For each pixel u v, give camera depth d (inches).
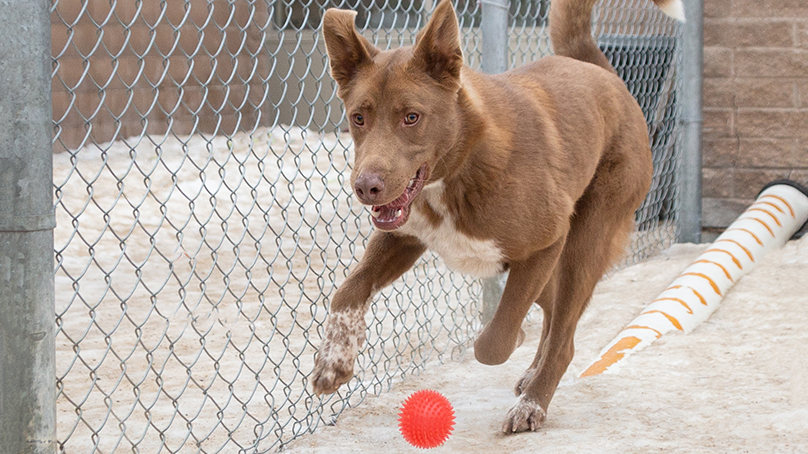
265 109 520.7
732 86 272.2
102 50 460.1
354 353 118.9
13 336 90.2
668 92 279.3
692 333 179.5
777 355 158.1
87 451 125.3
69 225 308.2
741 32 269.1
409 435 115.5
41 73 89.7
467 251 124.2
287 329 199.5
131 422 138.2
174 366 170.9
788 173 269.9
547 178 123.7
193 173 410.9
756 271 213.0
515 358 176.1
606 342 181.0
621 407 137.3
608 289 224.2
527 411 130.2
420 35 116.6
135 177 393.1
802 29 263.7
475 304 197.0
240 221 329.4
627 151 147.3
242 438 130.9
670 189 289.0
